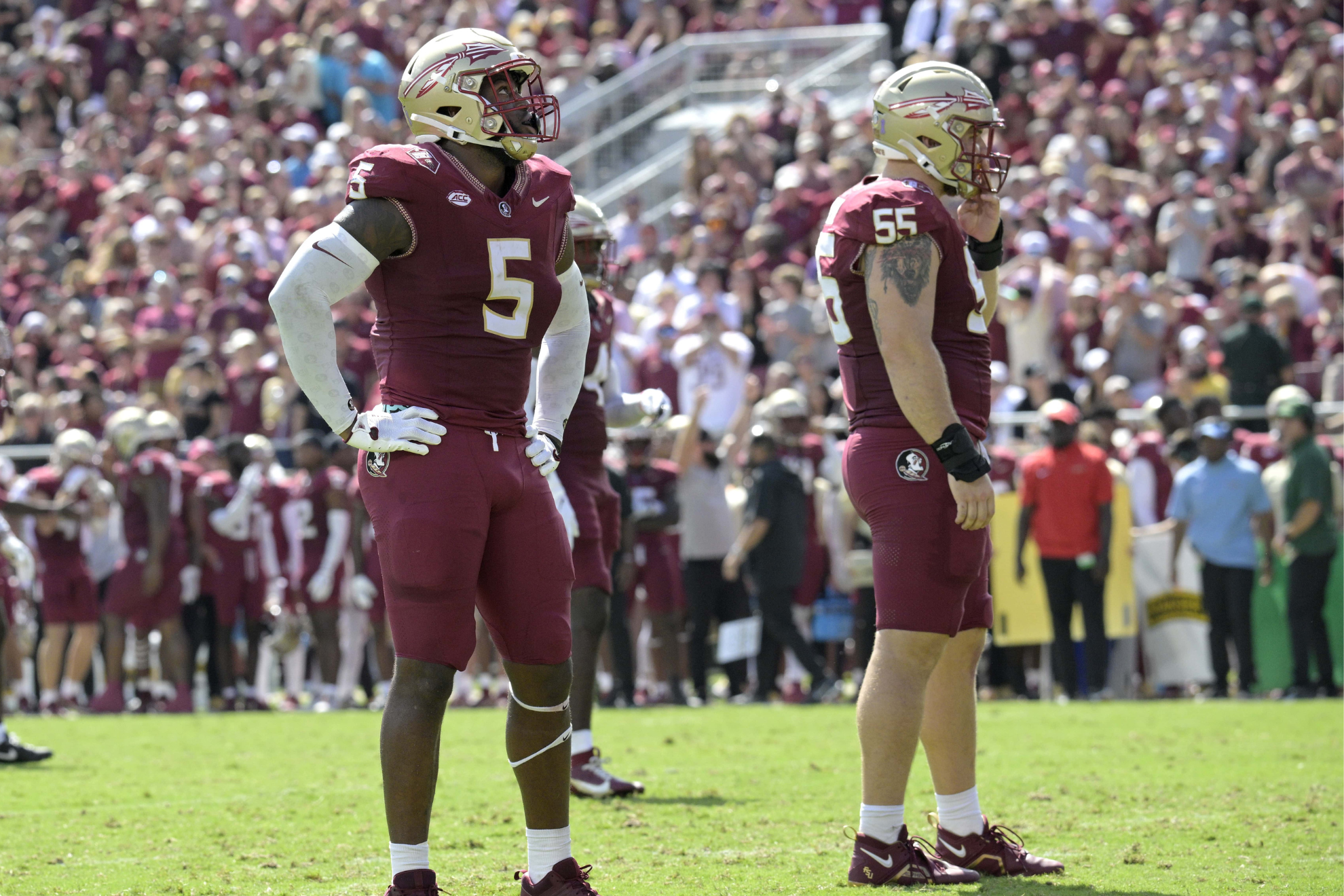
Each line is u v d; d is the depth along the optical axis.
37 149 71.38
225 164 61.94
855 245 13.67
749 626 38.31
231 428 46.56
